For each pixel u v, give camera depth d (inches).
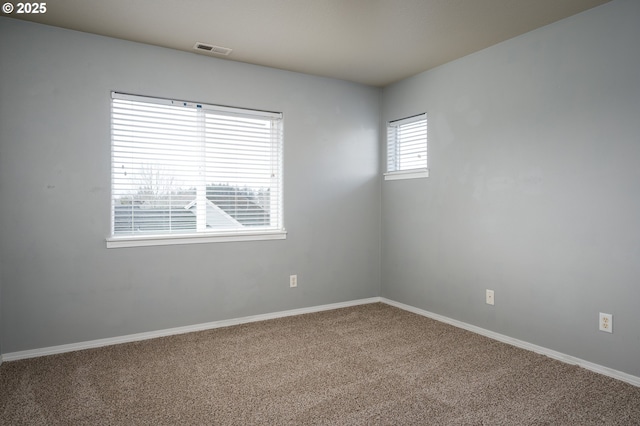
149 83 128.6
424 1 100.2
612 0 100.0
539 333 117.4
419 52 135.6
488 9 104.7
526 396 90.7
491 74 130.6
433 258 152.5
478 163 135.0
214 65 139.7
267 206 153.5
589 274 105.5
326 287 165.2
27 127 112.7
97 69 121.0
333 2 101.0
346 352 117.6
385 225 176.6
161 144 132.5
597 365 103.9
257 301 149.4
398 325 144.1
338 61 144.4
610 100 100.8
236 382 97.9
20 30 111.3
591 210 105.0
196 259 137.5
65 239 117.8
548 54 114.3
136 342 126.0
